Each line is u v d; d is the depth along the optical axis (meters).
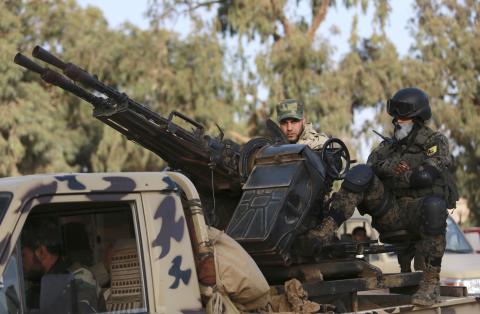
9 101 51.72
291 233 10.14
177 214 8.09
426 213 10.95
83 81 9.62
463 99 50.66
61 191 7.38
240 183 11.09
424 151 11.33
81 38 52.84
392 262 22.00
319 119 46.72
